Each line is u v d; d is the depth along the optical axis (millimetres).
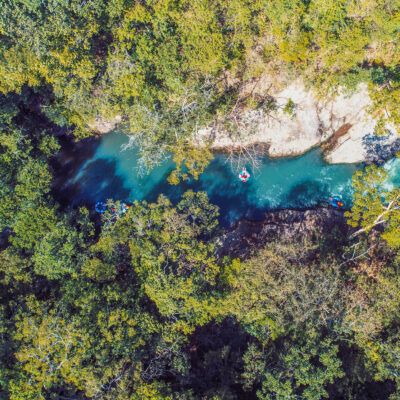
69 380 27234
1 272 33219
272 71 36000
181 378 29375
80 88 32062
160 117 34531
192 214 35375
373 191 29859
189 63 32250
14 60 27516
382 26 31062
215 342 33812
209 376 30766
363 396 28234
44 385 26109
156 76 34031
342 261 34844
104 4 29781
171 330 29328
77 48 29594
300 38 31828
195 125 36250
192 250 30781
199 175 42906
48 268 31562
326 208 39781
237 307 29172
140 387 26172
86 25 29359
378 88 35375
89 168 43750
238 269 31016
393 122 36156
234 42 32125
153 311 31859
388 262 33000
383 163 40312
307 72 35531
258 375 28688
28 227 32875
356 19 31375
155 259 29969
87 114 36406
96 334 28266
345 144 40188
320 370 26203
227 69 35344
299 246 32750
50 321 27734
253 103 37938
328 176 41031
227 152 42719
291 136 40531
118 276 34938
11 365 27797
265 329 30391
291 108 38594
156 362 29031
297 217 39625
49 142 37438
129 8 30578
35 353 26438
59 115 37062
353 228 37906
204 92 34094
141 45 30703
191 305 28562
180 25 30594
